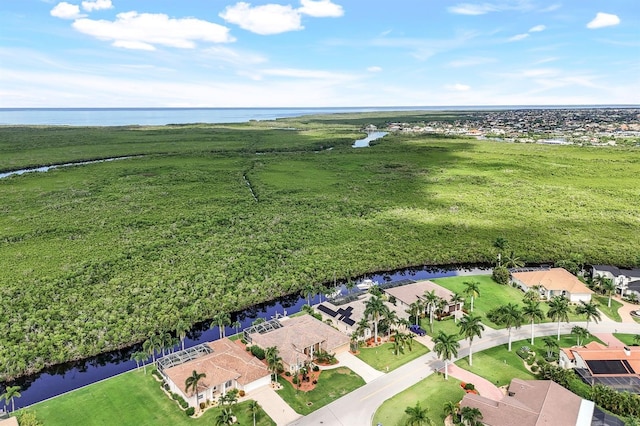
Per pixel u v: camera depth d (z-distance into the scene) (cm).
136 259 10594
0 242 11625
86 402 6053
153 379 6600
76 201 15725
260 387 6425
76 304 8531
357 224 13688
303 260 10881
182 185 18600
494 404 5478
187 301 8794
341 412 5856
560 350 6988
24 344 7281
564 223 13838
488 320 8512
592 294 9475
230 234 12662
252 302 9138
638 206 15488
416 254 11581
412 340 7700
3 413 5622
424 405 5975
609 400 5719
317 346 7262
